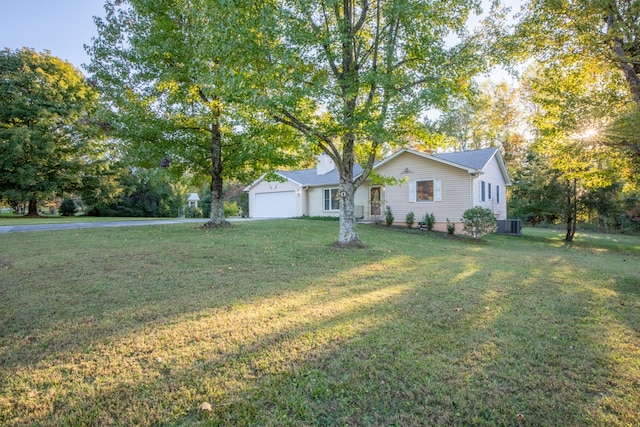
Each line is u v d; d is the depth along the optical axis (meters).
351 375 2.87
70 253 7.82
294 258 7.98
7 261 6.97
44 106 21.84
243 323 3.98
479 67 8.86
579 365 3.11
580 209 17.23
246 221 17.41
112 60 10.80
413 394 2.63
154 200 32.97
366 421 2.33
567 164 10.41
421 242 12.00
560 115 8.95
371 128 8.10
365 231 14.26
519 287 5.96
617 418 2.38
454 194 16.62
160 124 11.22
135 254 7.81
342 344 3.45
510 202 25.88
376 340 3.55
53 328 3.78
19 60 21.36
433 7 8.45
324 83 8.27
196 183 13.85
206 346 3.38
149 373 2.88
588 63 8.63
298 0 7.83
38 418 2.31
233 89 7.66
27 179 20.97
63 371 2.90
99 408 2.42
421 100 7.96
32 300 4.67
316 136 8.89
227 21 7.36
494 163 20.12
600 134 8.30
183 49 10.26
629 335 3.84
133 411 2.39
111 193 26.06
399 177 18.19
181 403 2.48
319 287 5.60
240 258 7.74
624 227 22.72
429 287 5.76
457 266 7.77
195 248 8.66
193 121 11.95
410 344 3.47
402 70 9.07
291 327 3.87
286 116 8.65
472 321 4.16
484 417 2.39
